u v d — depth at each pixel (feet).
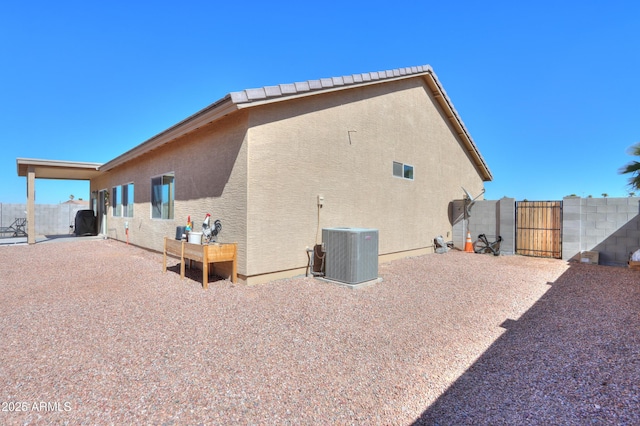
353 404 7.57
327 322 13.19
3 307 14.39
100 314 13.58
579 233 31.01
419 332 12.35
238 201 19.04
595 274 24.62
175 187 26.86
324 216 22.65
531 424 6.84
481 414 7.22
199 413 7.06
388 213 28.71
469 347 11.05
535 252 34.19
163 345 10.66
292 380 8.63
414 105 32.24
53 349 10.20
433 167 35.55
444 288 19.35
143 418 6.83
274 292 17.43
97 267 24.02
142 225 33.58
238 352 10.27
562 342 11.50
